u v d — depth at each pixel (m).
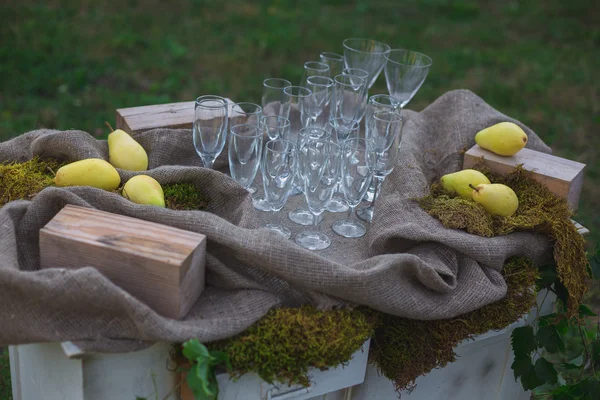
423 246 1.41
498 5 6.08
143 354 1.21
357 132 1.77
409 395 1.53
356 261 1.41
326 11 5.61
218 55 4.62
